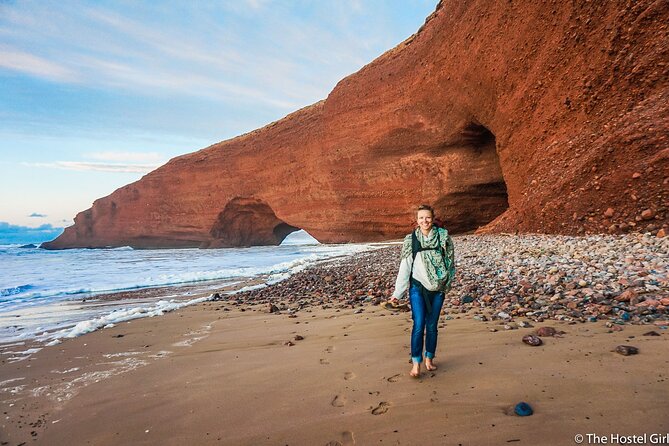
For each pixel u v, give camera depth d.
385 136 33.66
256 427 2.55
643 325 3.62
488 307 5.19
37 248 74.00
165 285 12.58
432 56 28.97
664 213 8.95
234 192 50.25
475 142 27.73
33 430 2.79
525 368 2.92
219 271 16.05
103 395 3.38
